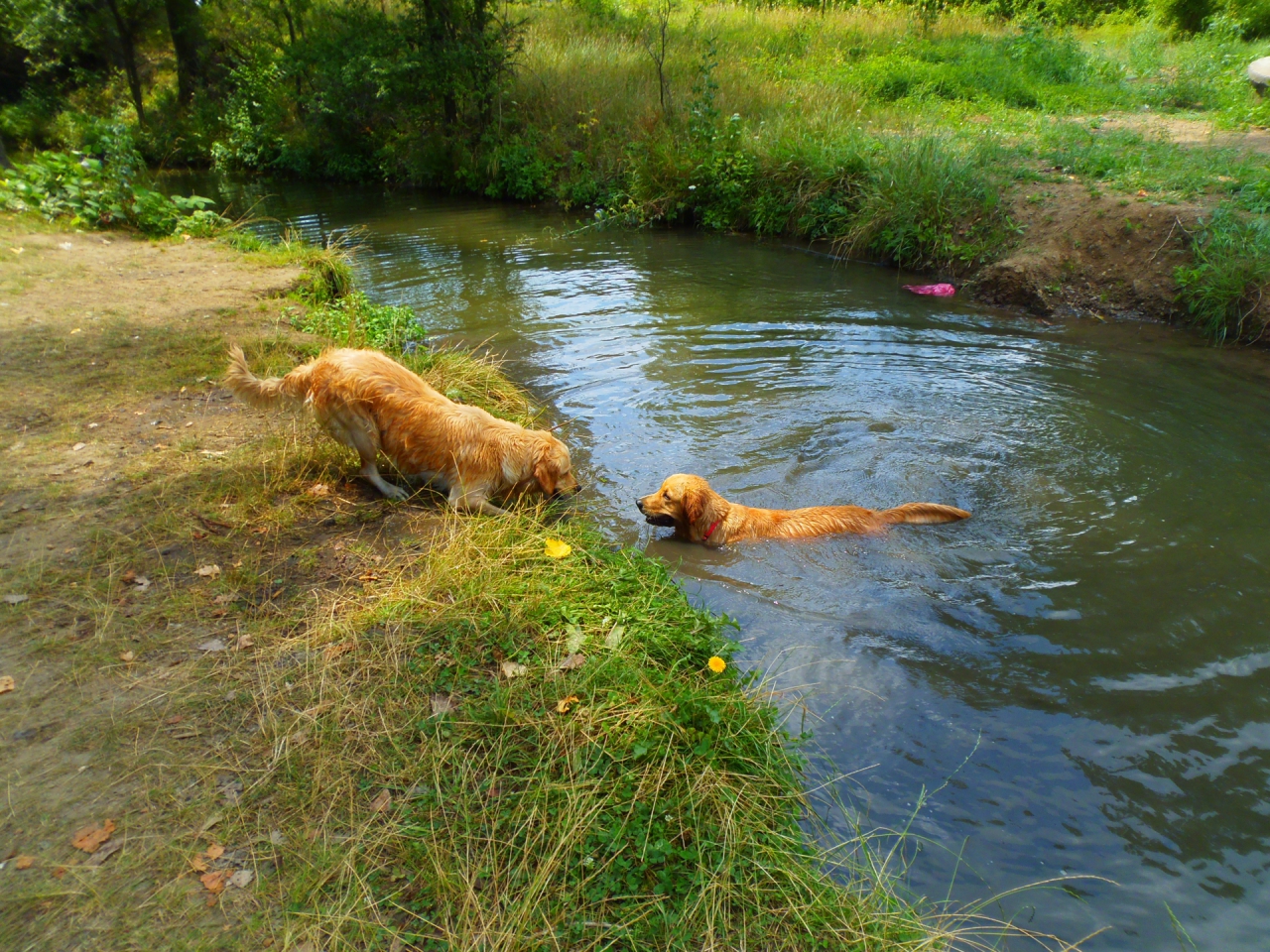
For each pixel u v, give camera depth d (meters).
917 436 3.60
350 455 3.10
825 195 7.16
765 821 1.85
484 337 4.80
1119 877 1.78
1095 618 2.49
